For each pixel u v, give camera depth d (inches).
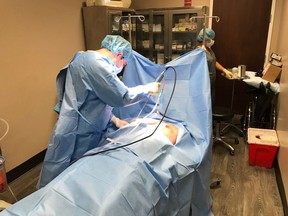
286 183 82.1
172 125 70.5
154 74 80.5
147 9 158.2
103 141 67.5
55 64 117.9
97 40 134.5
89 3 130.7
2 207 57.7
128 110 81.1
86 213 37.9
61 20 119.0
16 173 102.0
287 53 106.6
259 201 85.4
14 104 98.7
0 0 89.0
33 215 36.5
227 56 159.9
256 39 151.6
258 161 106.0
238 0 148.6
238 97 162.6
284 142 93.3
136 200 44.2
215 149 122.2
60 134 62.9
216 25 156.3
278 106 118.6
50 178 65.2
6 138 96.7
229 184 94.7
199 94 71.9
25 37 100.3
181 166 57.7
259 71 140.1
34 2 102.9
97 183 43.4
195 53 74.7
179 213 58.6
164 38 161.3
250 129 117.3
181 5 162.6
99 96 62.2
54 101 119.3
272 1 142.3
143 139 60.1
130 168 48.3
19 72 99.4
